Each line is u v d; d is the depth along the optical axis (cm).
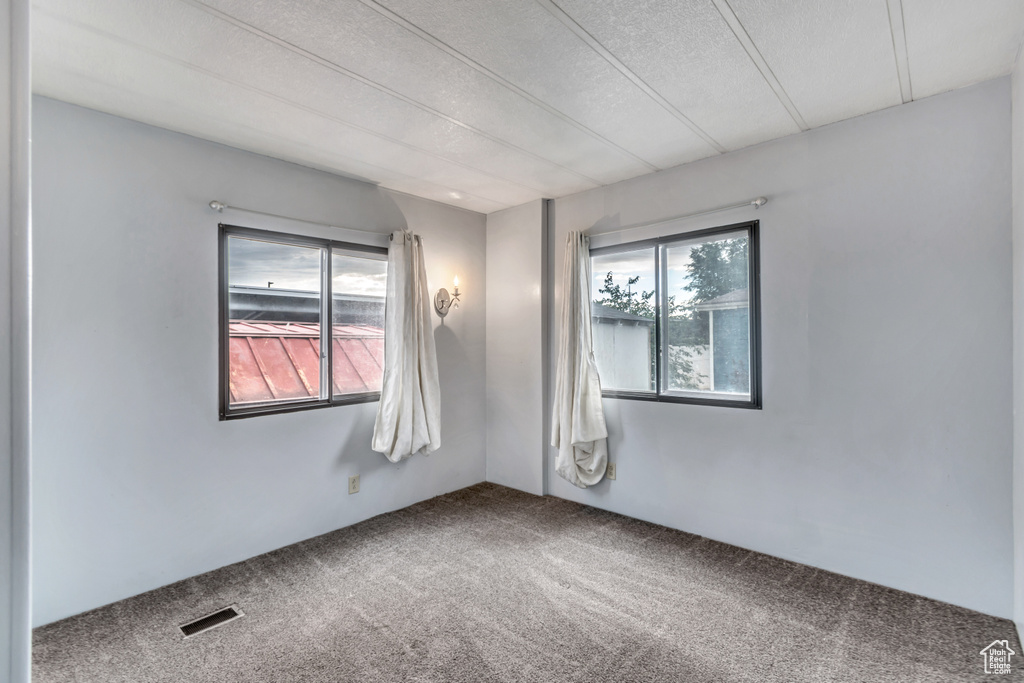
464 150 288
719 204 298
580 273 353
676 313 327
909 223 235
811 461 265
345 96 222
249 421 283
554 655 193
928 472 230
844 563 255
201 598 238
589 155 297
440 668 186
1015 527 206
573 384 352
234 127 252
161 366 250
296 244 308
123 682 178
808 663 187
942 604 225
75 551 224
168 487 252
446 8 163
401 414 338
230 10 162
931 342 229
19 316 61
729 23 173
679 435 318
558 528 324
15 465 61
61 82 206
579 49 188
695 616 220
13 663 61
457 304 407
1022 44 186
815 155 262
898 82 215
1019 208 197
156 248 249
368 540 306
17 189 61
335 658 192
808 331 265
